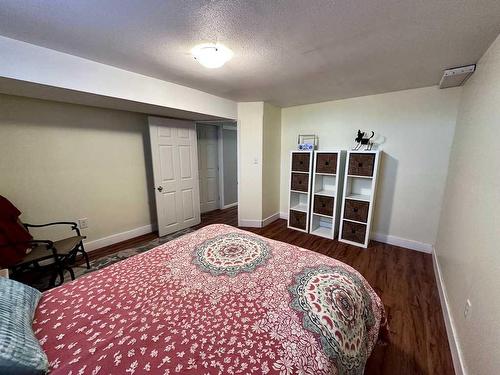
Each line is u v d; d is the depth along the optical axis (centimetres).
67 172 262
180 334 92
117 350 84
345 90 288
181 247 172
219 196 532
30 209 239
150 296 117
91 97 216
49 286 218
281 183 430
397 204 309
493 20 132
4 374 65
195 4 120
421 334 165
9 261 194
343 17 133
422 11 126
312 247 309
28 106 229
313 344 87
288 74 230
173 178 354
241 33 151
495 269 106
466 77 216
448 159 268
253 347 85
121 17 133
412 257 281
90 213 288
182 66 211
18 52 162
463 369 126
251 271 138
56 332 93
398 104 292
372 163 285
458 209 192
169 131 340
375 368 139
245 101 354
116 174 309
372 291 142
